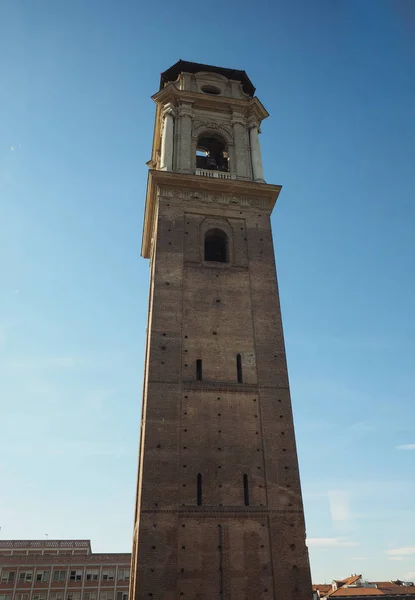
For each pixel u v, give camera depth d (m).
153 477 32.19
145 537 30.19
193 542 30.62
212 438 34.47
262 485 33.34
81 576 106.19
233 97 55.84
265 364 38.41
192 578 29.56
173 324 38.84
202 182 46.69
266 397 36.84
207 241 47.62
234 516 31.89
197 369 37.41
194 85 56.72
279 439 35.22
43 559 106.31
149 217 51.69
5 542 114.81
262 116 56.12
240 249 44.50
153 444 33.31
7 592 102.69
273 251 45.00
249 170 50.72
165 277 41.12
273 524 31.97
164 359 37.03
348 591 106.44
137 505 38.81
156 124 58.56
